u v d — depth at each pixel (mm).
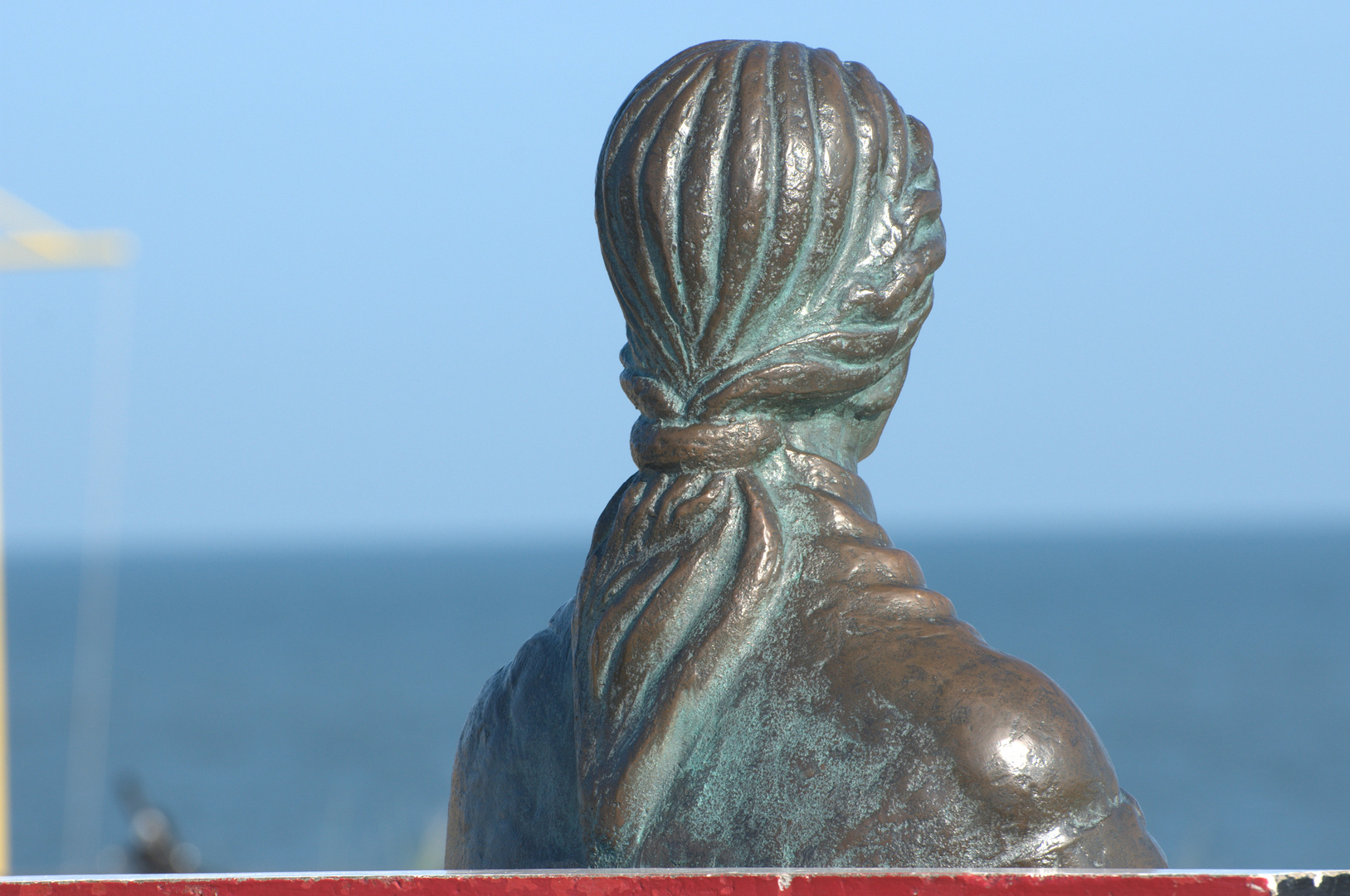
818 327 4078
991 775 3438
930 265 4215
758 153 3998
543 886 3053
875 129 4156
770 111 4059
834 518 3971
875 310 4109
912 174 4305
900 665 3635
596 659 3992
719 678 3836
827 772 3582
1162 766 67125
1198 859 48219
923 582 3967
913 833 3445
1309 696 89000
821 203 4031
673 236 4051
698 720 3834
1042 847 3422
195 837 53250
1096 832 3494
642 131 4133
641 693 3918
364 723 87312
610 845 3828
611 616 3984
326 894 3117
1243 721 79688
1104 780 3584
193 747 78438
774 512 3953
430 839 21688
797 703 3705
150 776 69375
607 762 3887
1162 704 87438
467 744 4715
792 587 3896
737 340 4066
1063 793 3463
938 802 3453
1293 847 49469
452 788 4797
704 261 4031
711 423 4039
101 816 58969
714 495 4008
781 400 4043
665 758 3818
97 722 89438
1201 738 74375
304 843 50750
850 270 4125
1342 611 154125
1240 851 49344
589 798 3873
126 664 127938
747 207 3980
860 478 4207
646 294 4141
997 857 3414
